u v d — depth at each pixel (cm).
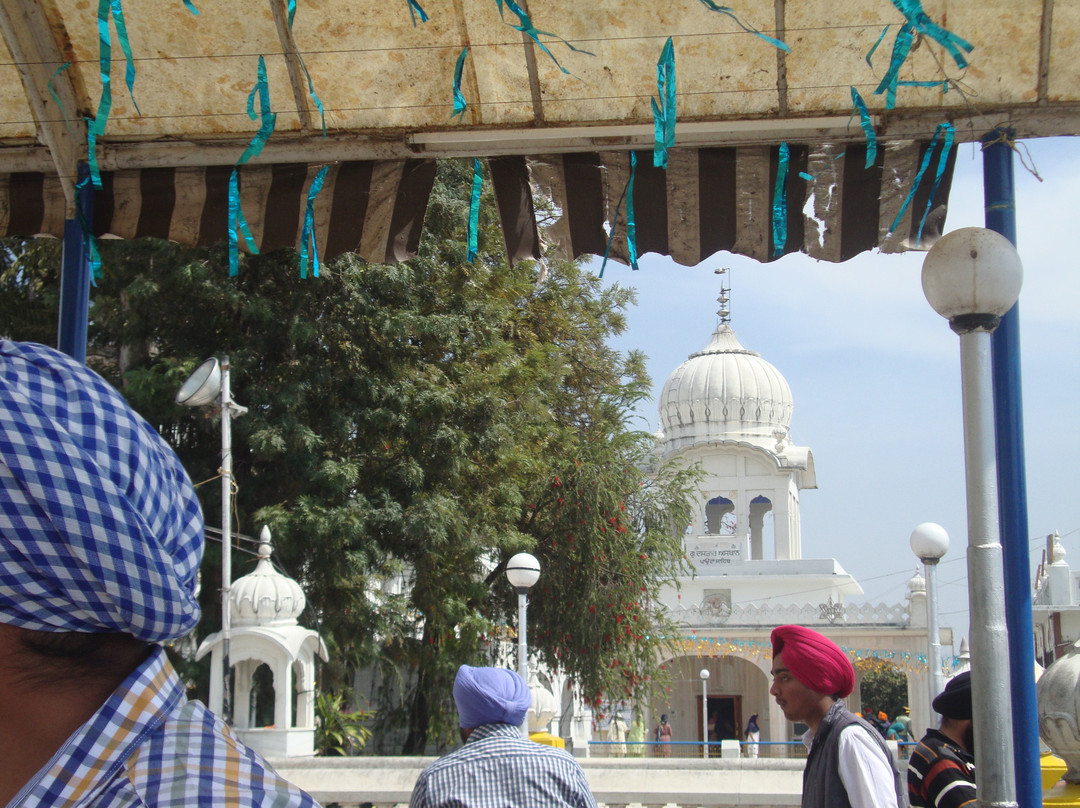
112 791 110
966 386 317
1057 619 2481
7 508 109
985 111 376
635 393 2155
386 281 1532
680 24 363
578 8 361
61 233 417
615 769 959
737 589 3816
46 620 112
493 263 1759
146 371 1459
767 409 4334
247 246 409
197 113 399
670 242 399
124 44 309
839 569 3881
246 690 1129
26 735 114
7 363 118
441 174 1616
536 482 1853
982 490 311
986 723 300
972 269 312
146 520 117
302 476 1506
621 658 1786
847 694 349
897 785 324
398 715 1783
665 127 331
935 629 1135
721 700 3872
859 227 391
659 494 1962
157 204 406
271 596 1110
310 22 367
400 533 1565
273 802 115
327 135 404
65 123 393
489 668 357
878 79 374
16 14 366
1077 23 352
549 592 1800
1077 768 444
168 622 117
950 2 354
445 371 1662
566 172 403
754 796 901
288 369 1527
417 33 372
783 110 387
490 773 325
